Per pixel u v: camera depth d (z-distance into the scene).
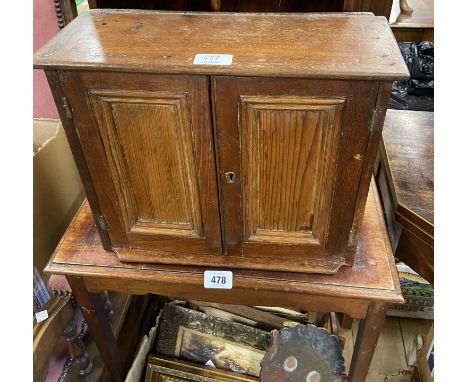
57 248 1.06
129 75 0.74
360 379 1.17
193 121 0.78
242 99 0.74
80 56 0.75
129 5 1.05
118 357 1.32
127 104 0.78
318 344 1.07
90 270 1.01
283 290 0.97
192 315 1.50
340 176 0.83
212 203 0.89
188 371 1.38
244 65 0.71
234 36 0.82
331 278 0.97
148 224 0.97
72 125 0.82
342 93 0.72
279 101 0.74
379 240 1.04
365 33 0.82
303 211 0.90
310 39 0.80
